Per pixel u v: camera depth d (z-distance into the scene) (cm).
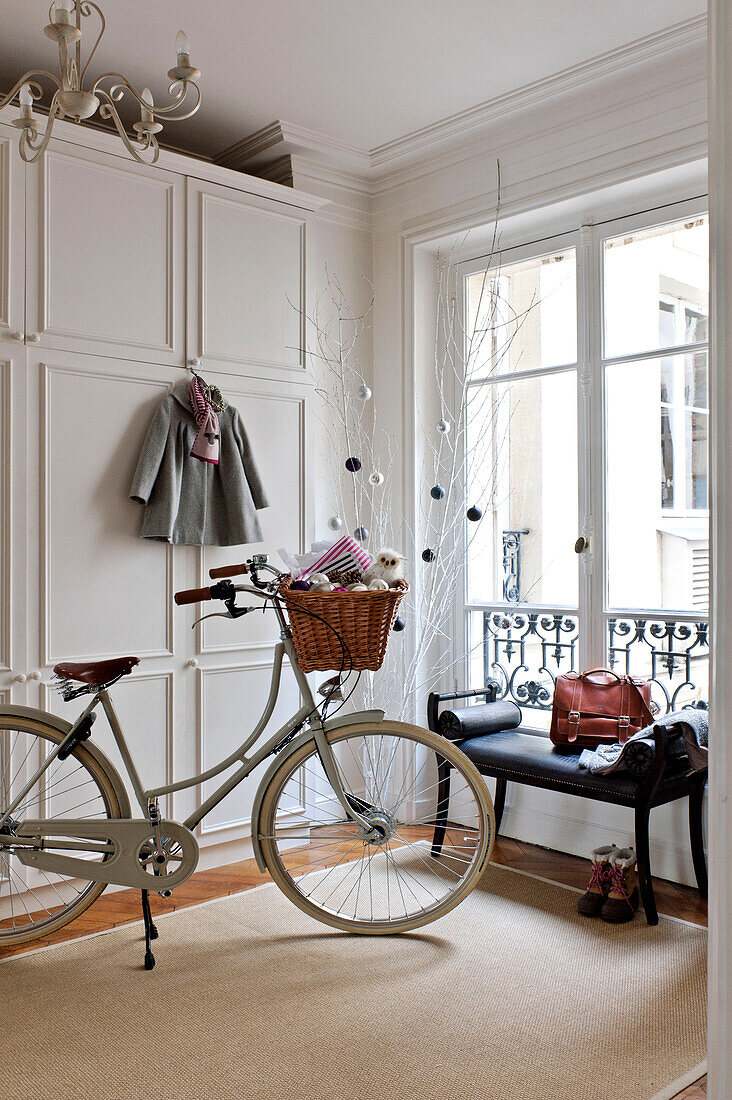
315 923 266
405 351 376
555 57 291
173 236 309
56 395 280
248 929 262
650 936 252
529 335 350
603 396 324
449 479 380
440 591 379
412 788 370
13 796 267
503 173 337
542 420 345
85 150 287
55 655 279
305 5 260
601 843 317
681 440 300
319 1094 178
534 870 309
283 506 341
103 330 290
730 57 63
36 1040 199
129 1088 180
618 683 298
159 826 241
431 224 364
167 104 322
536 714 346
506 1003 214
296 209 347
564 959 238
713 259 65
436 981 226
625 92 297
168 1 258
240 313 328
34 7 259
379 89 312
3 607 268
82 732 245
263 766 330
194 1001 217
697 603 296
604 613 322
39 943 253
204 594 246
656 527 308
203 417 304
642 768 255
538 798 338
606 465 323
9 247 269
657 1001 214
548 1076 183
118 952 246
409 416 375
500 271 361
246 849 327
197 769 311
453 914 270
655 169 289
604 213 322
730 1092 65
